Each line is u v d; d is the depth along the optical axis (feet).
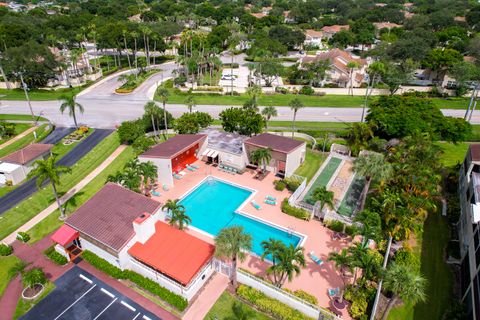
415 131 170.19
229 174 181.16
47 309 102.53
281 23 634.02
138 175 151.33
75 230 119.44
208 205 155.94
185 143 179.01
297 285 110.93
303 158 192.75
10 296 106.93
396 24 640.99
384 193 123.95
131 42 421.18
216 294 108.58
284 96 318.04
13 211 149.48
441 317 102.06
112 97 306.35
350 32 529.45
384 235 116.16
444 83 341.41
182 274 104.83
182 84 336.90
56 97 302.86
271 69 336.70
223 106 287.07
